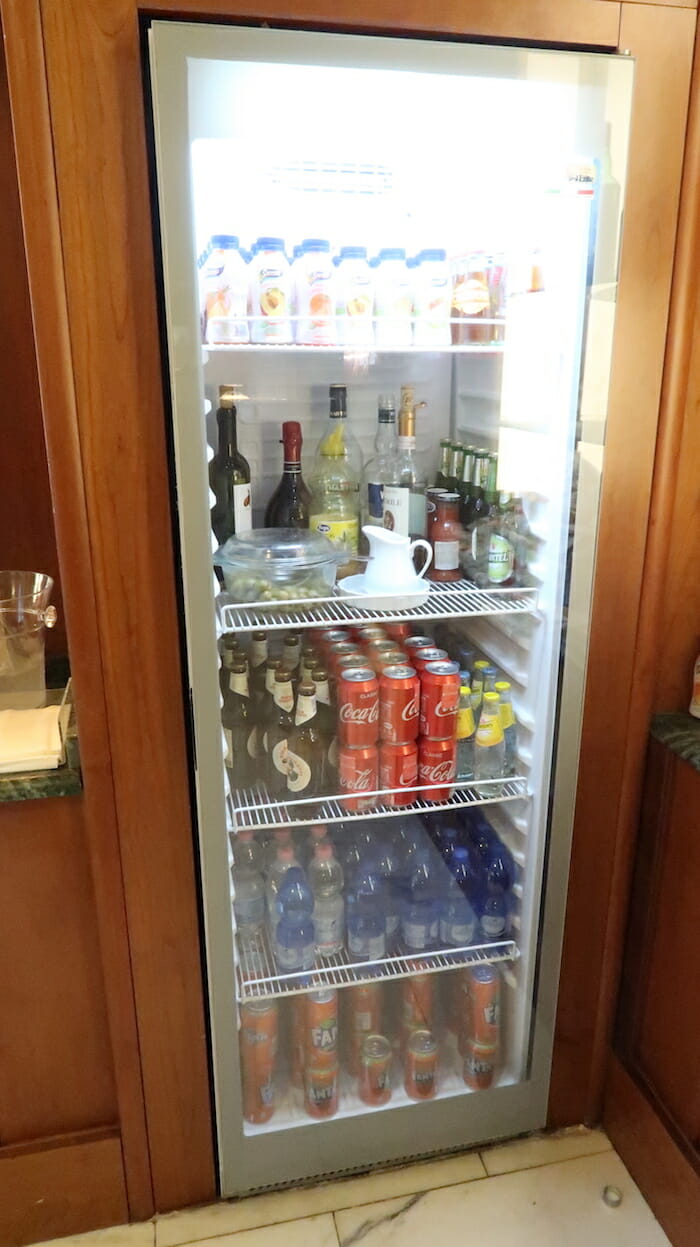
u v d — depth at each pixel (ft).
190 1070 4.54
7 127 4.25
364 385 5.02
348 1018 5.12
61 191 3.19
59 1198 4.61
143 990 4.32
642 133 3.64
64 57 3.08
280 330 3.99
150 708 3.86
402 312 4.14
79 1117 4.57
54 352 3.34
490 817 5.33
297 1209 4.82
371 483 4.85
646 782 4.68
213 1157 4.78
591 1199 4.87
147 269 3.33
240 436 4.83
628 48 3.54
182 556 3.64
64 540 3.56
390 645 4.78
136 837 4.04
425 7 3.34
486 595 4.70
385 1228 4.70
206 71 3.15
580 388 3.90
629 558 4.22
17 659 4.42
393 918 5.04
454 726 4.57
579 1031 5.06
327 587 4.35
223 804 4.03
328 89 3.36
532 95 3.47
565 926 4.81
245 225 4.28
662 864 4.61
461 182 4.29
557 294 4.01
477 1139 5.11
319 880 4.80
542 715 4.50
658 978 4.71
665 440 4.07
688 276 3.87
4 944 4.14
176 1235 4.67
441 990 5.41
